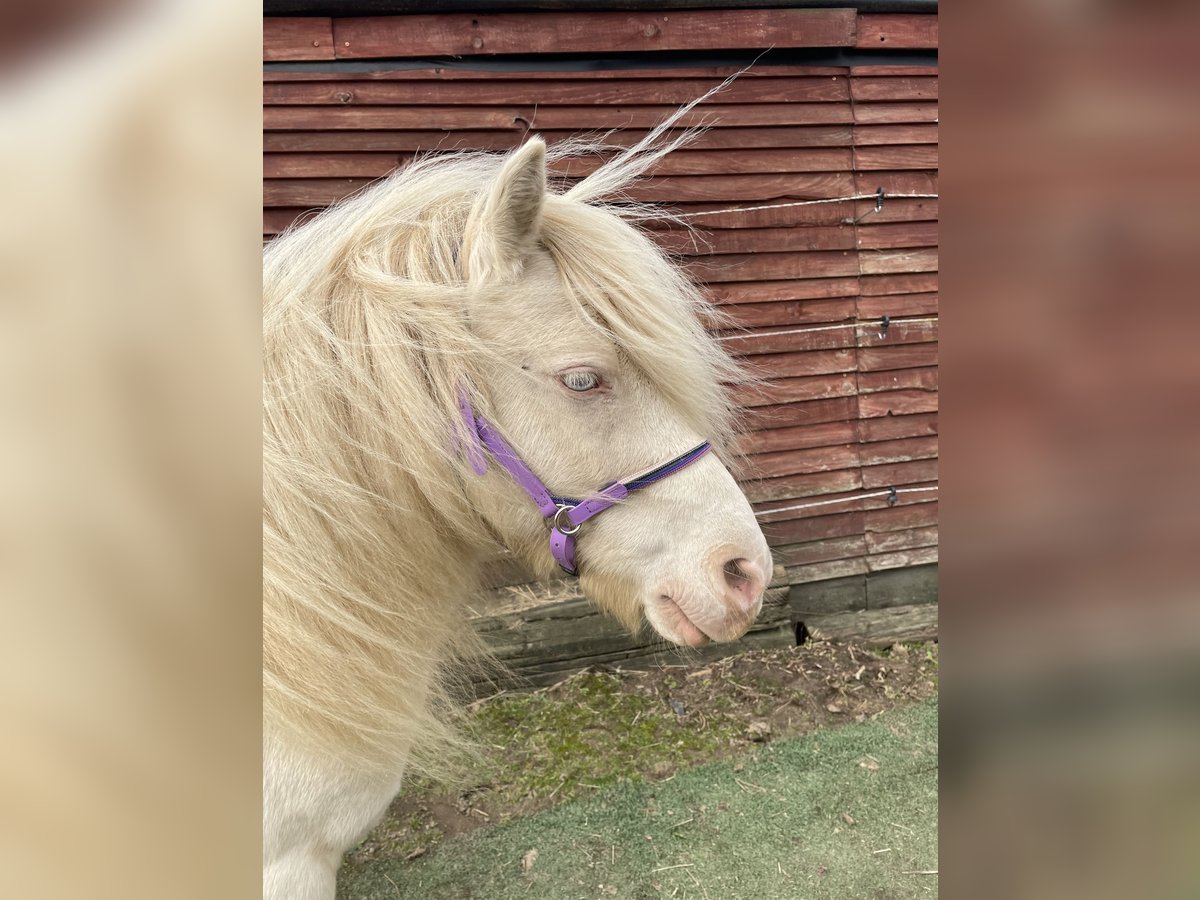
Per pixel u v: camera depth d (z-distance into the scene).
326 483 1.00
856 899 1.65
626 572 1.18
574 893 1.69
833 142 2.52
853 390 2.73
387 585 1.07
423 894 1.70
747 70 2.41
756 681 2.48
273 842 1.07
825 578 2.82
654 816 1.91
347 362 1.02
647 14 2.30
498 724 2.27
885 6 2.44
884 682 2.52
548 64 2.29
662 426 1.13
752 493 2.71
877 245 2.64
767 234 2.53
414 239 1.08
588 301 1.08
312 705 1.01
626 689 2.42
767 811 1.92
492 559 1.34
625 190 2.37
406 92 2.22
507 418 1.08
